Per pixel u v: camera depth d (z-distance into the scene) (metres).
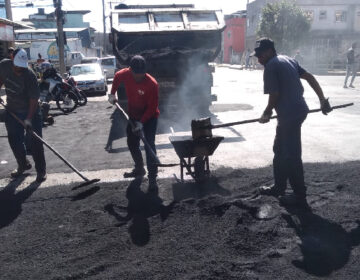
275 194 4.38
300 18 32.00
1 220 4.15
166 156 6.47
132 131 4.93
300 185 4.13
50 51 30.31
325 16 38.50
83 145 7.57
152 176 4.82
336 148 6.56
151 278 2.96
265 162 5.88
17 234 3.81
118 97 10.17
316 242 3.37
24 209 4.41
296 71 4.07
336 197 4.29
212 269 3.02
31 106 5.11
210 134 4.71
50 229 3.87
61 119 10.91
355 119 9.33
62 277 3.04
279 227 3.63
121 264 3.17
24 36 32.62
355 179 4.80
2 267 3.23
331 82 20.03
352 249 3.26
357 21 38.59
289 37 32.12
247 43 48.88
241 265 3.07
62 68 20.38
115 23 10.47
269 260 3.14
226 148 6.86
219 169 5.52
